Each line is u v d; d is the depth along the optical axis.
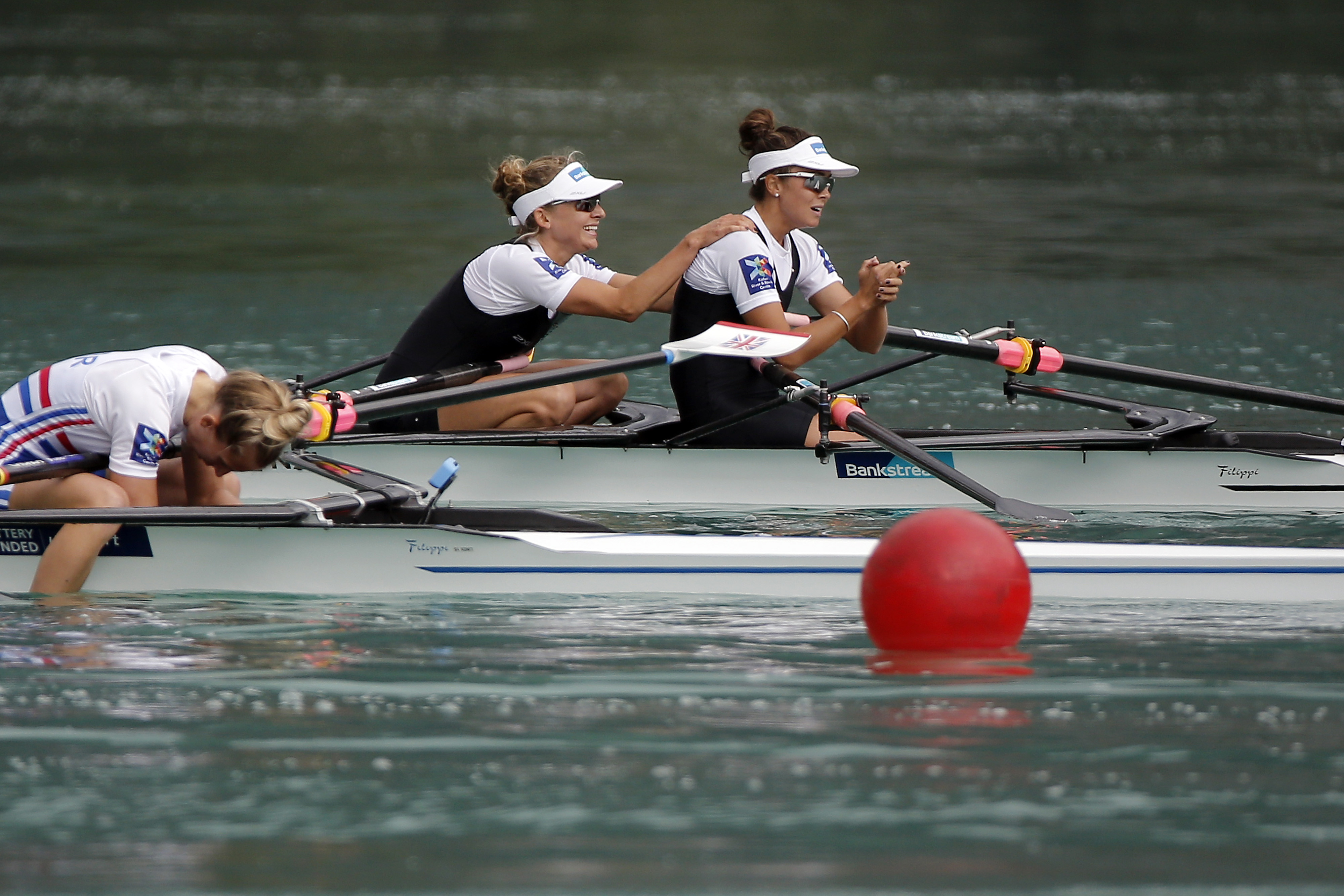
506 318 30.45
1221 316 53.03
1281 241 72.50
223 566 22.58
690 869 12.77
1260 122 137.25
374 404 25.59
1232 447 30.75
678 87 177.00
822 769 14.97
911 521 19.62
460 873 12.71
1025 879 12.59
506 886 12.49
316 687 17.53
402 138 121.75
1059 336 49.50
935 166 105.00
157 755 15.32
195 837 13.41
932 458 26.02
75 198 86.88
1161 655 18.92
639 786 14.54
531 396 31.36
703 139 123.00
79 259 65.69
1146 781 14.61
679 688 17.56
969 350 30.25
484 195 90.00
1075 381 43.34
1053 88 173.62
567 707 16.86
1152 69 198.25
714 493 30.52
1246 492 29.89
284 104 150.25
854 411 26.92
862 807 14.04
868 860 12.95
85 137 118.75
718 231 28.83
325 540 22.45
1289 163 106.44
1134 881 12.54
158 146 113.62
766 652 19.11
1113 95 165.50
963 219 80.00
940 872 12.72
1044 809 13.98
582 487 30.77
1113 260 66.81
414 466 30.80
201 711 16.66
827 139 121.94
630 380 43.94
